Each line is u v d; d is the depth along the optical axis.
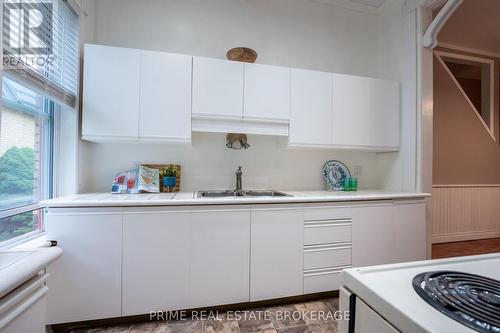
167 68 1.80
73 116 1.72
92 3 1.94
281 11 2.43
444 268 0.63
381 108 2.31
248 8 2.34
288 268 1.74
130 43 2.07
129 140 1.76
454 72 4.30
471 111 3.51
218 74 1.88
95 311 1.45
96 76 1.70
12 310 0.56
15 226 1.36
